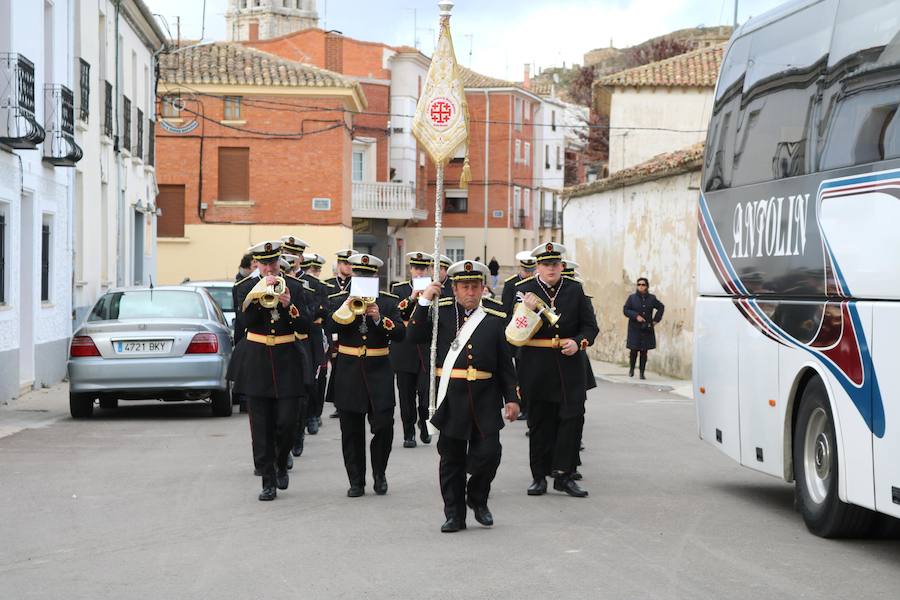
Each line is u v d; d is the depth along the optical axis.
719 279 11.95
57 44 23.08
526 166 85.12
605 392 24.06
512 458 13.98
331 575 7.92
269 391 10.94
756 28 11.48
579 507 10.69
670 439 15.88
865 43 9.13
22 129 20.03
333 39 66.75
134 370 16.98
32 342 21.56
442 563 8.30
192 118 49.50
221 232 49.81
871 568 8.31
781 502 11.18
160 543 8.95
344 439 11.15
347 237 52.81
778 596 7.43
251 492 11.29
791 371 10.09
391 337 11.09
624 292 33.62
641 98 43.69
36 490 11.34
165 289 18.27
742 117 11.55
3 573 7.99
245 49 51.41
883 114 8.70
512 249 81.94
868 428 8.68
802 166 10.02
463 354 9.52
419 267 14.97
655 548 8.89
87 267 26.72
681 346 28.62
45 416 17.97
